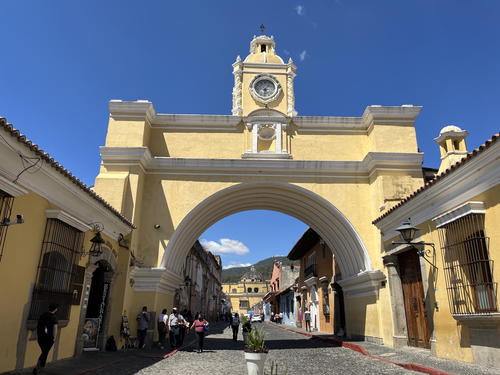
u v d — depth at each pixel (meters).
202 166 14.02
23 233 6.62
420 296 10.52
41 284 7.13
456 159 11.13
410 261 11.15
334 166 14.16
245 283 81.06
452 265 8.29
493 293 7.02
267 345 14.14
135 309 12.48
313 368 8.26
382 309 12.38
